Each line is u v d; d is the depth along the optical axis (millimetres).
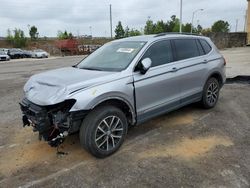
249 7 39719
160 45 4949
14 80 12516
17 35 71812
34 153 4301
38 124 3805
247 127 5074
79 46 48906
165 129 5086
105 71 4379
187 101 5441
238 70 12141
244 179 3416
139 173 3631
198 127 5137
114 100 4125
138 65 4453
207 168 3686
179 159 3955
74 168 3820
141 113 4496
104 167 3818
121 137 4238
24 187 3430
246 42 40031
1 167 3912
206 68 5777
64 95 3648
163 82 4750
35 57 39344
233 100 6926
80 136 3883
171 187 3305
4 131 5273
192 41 5719
